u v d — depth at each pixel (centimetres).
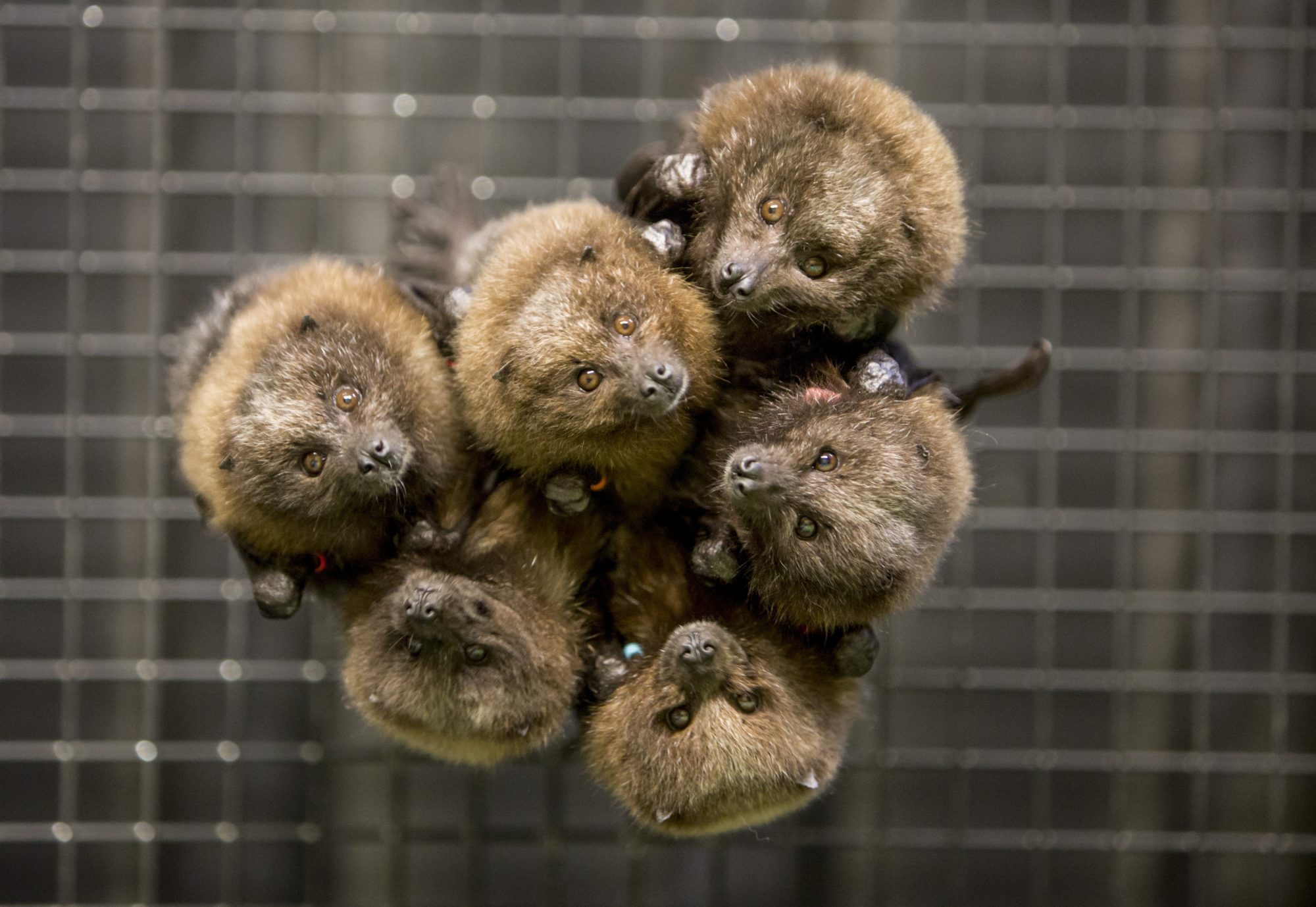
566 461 128
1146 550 166
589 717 130
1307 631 165
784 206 127
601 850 165
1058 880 166
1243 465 167
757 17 167
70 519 161
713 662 127
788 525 126
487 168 166
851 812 163
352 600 130
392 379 128
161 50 162
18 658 162
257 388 127
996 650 166
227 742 161
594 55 166
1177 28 162
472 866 166
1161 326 166
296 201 165
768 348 129
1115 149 167
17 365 162
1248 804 164
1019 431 163
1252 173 165
